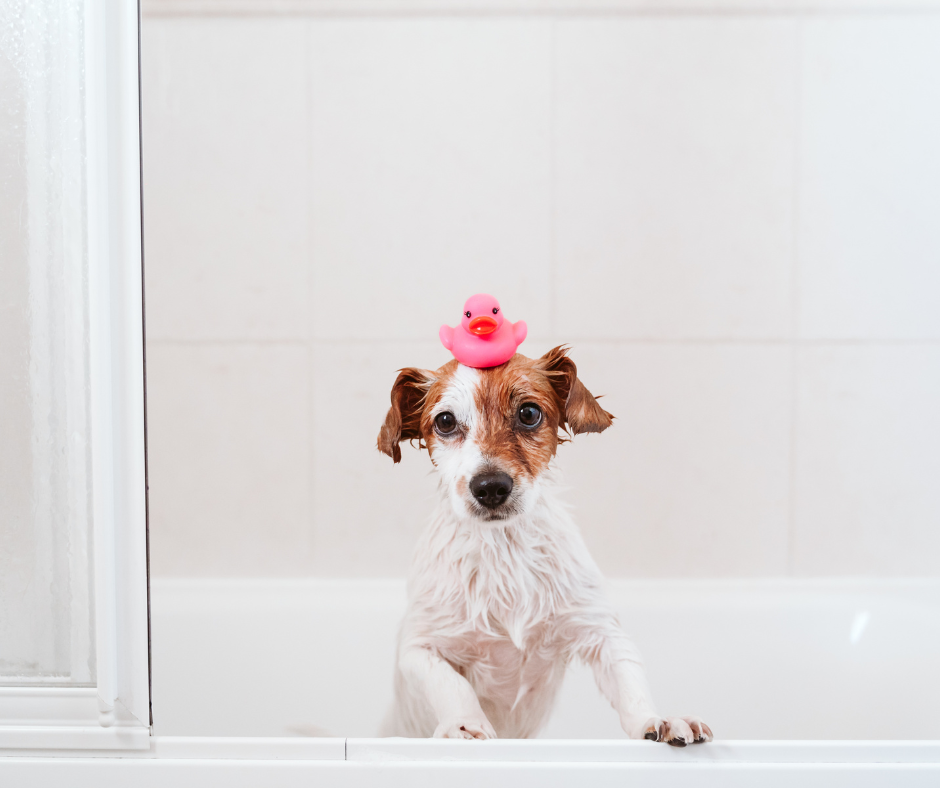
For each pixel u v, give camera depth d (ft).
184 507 4.05
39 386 1.87
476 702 2.05
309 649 3.77
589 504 4.00
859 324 3.98
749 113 3.92
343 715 3.72
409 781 1.82
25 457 1.89
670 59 3.91
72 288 1.84
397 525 4.05
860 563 4.04
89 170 1.77
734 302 3.99
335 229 3.99
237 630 3.78
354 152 3.97
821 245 3.97
